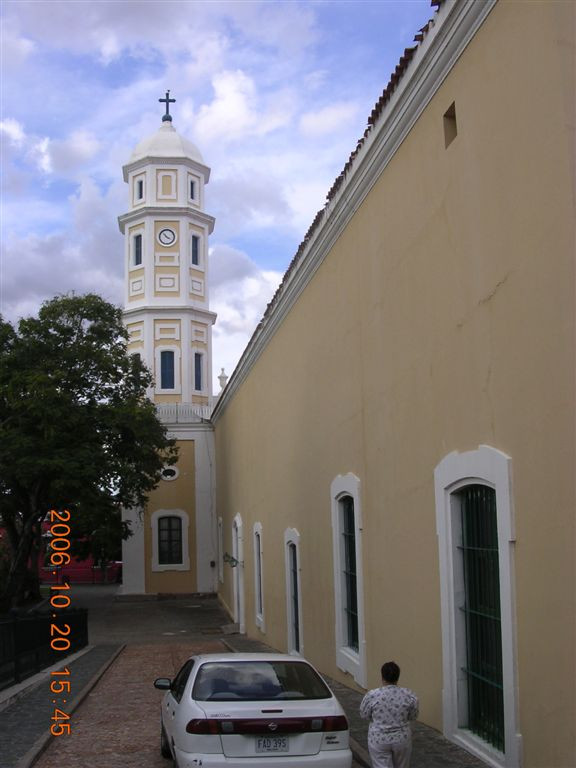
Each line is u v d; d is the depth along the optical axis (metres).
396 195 11.30
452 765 8.38
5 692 13.83
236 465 31.08
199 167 46.50
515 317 7.80
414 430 10.66
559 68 6.93
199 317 45.19
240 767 7.30
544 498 7.24
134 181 46.09
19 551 31.06
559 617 6.97
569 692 6.80
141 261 45.06
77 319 30.89
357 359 13.39
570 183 6.76
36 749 9.84
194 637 28.16
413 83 10.11
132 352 44.62
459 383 9.16
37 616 17.17
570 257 6.76
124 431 31.59
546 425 7.20
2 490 30.67
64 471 28.34
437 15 9.16
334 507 14.88
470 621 9.23
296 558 18.61
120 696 14.38
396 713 7.28
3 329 29.42
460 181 9.09
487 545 8.81
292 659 8.67
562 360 6.91
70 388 30.20
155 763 9.33
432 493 10.04
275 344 21.28
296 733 7.48
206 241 46.28
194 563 42.09
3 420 29.14
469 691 9.23
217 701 7.82
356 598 14.02
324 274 15.70
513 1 7.75
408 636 10.91
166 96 47.66
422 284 10.32
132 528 41.97
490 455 8.23
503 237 8.03
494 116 8.20
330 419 15.27
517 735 7.64
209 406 43.91
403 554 11.12
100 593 47.34
